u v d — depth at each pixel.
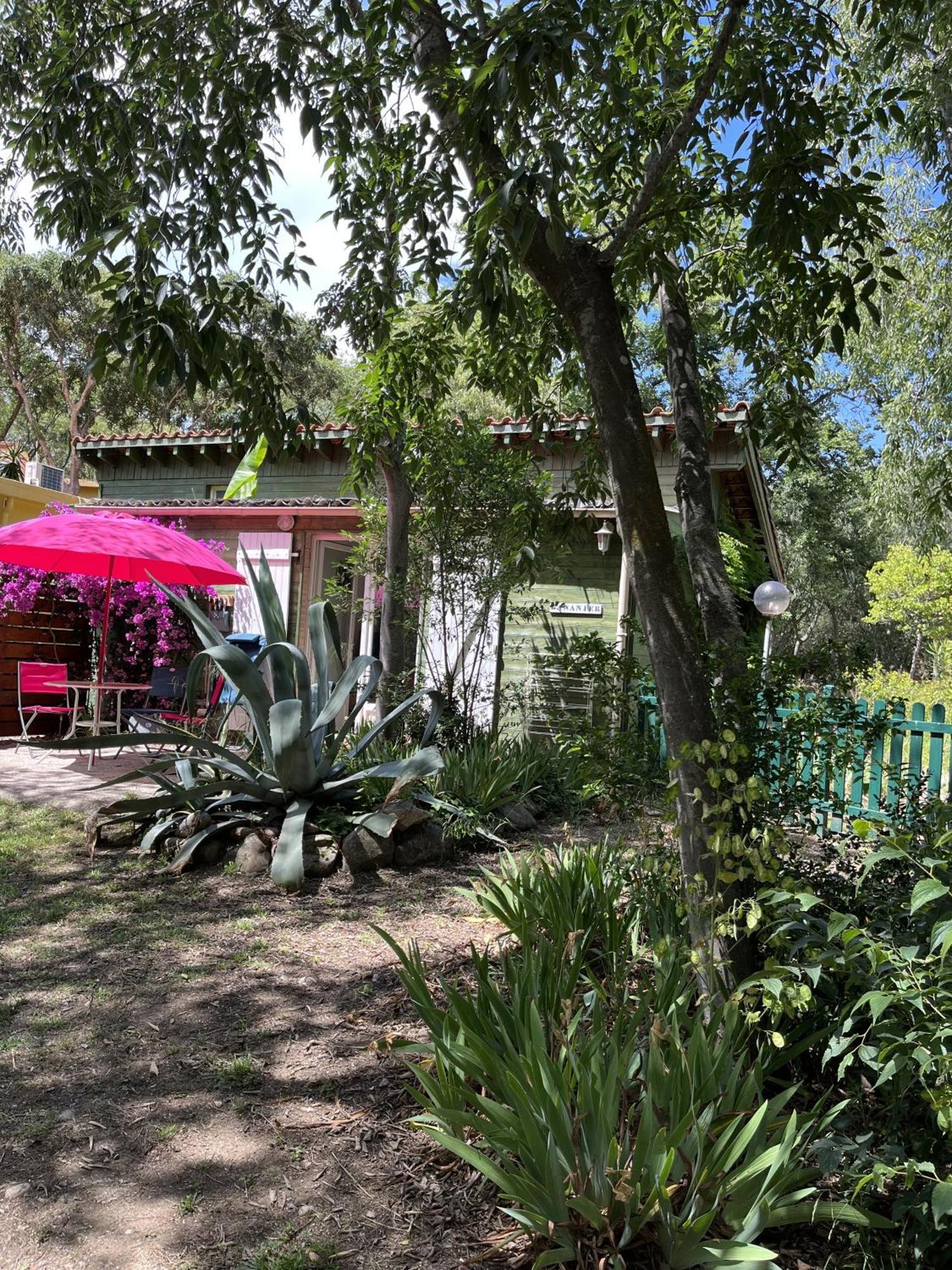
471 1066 2.48
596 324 3.07
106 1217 2.31
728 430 9.89
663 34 4.75
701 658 3.15
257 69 4.07
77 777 7.89
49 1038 3.28
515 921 3.73
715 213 5.54
